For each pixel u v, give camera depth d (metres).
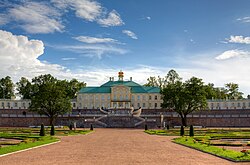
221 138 60.94
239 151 37.75
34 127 117.75
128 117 128.25
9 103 176.75
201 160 31.14
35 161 30.28
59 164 28.66
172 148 42.97
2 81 196.00
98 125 125.12
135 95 188.88
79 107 188.00
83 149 41.47
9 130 89.38
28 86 189.75
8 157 32.97
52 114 124.81
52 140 53.59
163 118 137.12
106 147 44.31
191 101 127.00
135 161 30.66
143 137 66.38
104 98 188.75
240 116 132.88
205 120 135.12
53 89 122.81
